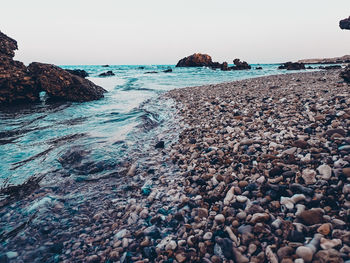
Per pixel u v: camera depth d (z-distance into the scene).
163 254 2.39
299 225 2.33
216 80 27.48
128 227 2.93
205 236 2.52
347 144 3.59
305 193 2.75
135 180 4.18
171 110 9.67
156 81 28.45
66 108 11.84
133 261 2.37
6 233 2.88
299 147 3.86
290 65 47.31
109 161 4.96
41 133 7.12
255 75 33.38
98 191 3.87
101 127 7.73
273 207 2.70
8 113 10.57
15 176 4.40
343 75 9.98
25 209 3.38
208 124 6.69
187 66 78.69
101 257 2.48
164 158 5.01
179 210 3.10
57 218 3.16
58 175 4.45
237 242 2.32
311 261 1.92
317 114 5.46
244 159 3.94
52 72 14.49
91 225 3.01
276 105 7.24
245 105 8.06
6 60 13.88
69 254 2.54
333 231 2.15
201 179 3.69
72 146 5.83
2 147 5.92
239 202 2.93
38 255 2.54
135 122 8.15
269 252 2.11
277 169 3.32
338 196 2.60
